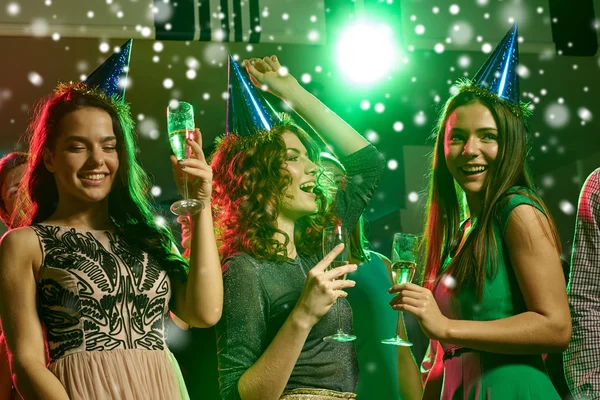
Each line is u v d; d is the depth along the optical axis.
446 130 2.64
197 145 2.41
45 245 2.25
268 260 2.55
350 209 2.94
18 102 5.83
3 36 5.19
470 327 2.33
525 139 2.58
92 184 2.31
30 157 2.42
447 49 5.75
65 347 2.20
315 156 2.84
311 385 2.43
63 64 5.51
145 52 5.48
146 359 2.27
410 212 7.12
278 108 5.23
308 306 2.30
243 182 2.65
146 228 2.49
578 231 2.64
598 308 2.57
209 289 2.35
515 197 2.44
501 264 2.43
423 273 2.77
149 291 2.35
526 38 5.94
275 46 5.56
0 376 2.49
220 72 5.80
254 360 2.40
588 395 2.50
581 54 6.04
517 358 2.38
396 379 2.88
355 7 5.64
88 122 2.32
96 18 5.26
